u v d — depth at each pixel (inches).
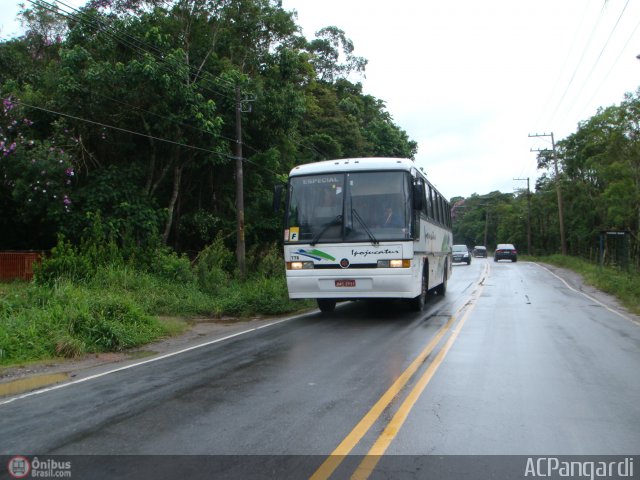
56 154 695.7
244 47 880.3
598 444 179.0
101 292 517.3
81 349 354.9
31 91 776.3
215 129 750.5
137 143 809.5
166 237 810.8
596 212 1545.3
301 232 472.7
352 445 178.2
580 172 1674.5
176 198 868.6
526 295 696.4
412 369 283.6
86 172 757.3
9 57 888.3
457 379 262.1
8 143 701.3
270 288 613.9
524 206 2829.7
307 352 337.7
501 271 1274.6
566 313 512.1
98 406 229.9
